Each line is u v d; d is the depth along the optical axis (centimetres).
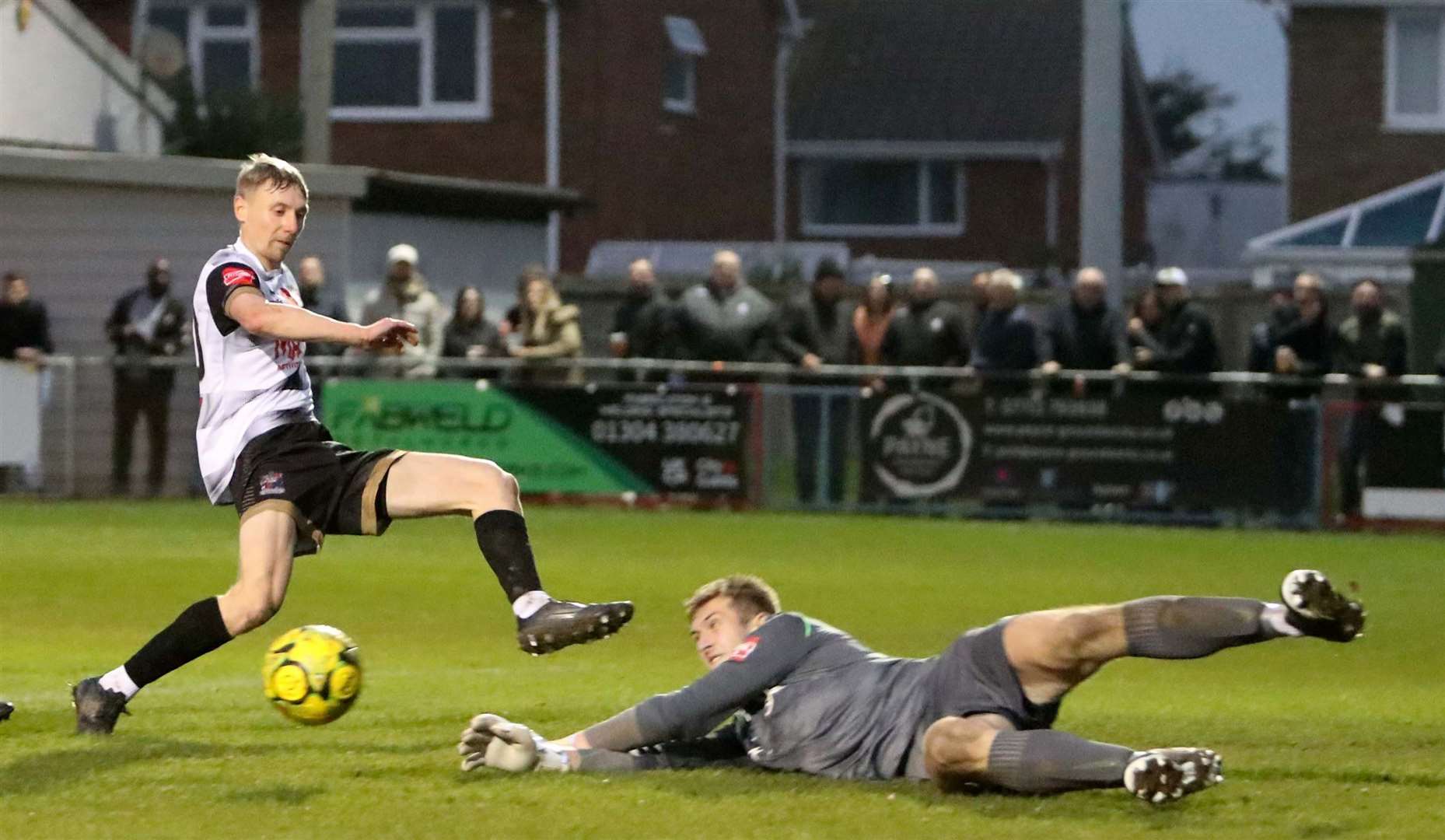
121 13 6738
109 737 1383
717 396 3656
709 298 3688
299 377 1347
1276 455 3447
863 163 9094
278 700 1253
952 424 3581
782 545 3134
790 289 5450
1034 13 9444
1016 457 3556
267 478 1314
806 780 1214
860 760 1214
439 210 5078
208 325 1313
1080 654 1138
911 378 3594
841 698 1215
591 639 1263
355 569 2834
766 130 8438
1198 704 1722
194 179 4250
